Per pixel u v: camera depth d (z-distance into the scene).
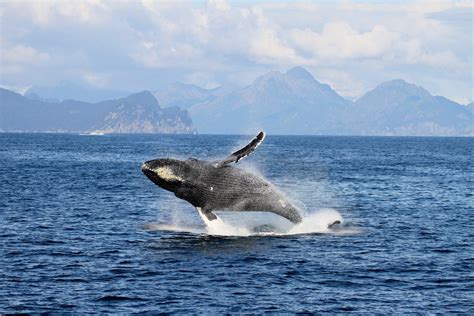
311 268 67.19
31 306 54.97
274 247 76.69
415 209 117.62
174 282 61.88
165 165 78.31
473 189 159.62
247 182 81.31
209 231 85.88
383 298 57.81
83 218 101.31
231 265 68.00
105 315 53.09
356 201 131.88
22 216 102.19
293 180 185.75
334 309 54.84
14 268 66.81
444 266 68.88
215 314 53.34
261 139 80.38
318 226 91.94
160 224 95.88
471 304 56.25
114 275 64.31
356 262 70.12
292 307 55.19
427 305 55.97
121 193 140.62
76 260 70.56
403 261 70.94
